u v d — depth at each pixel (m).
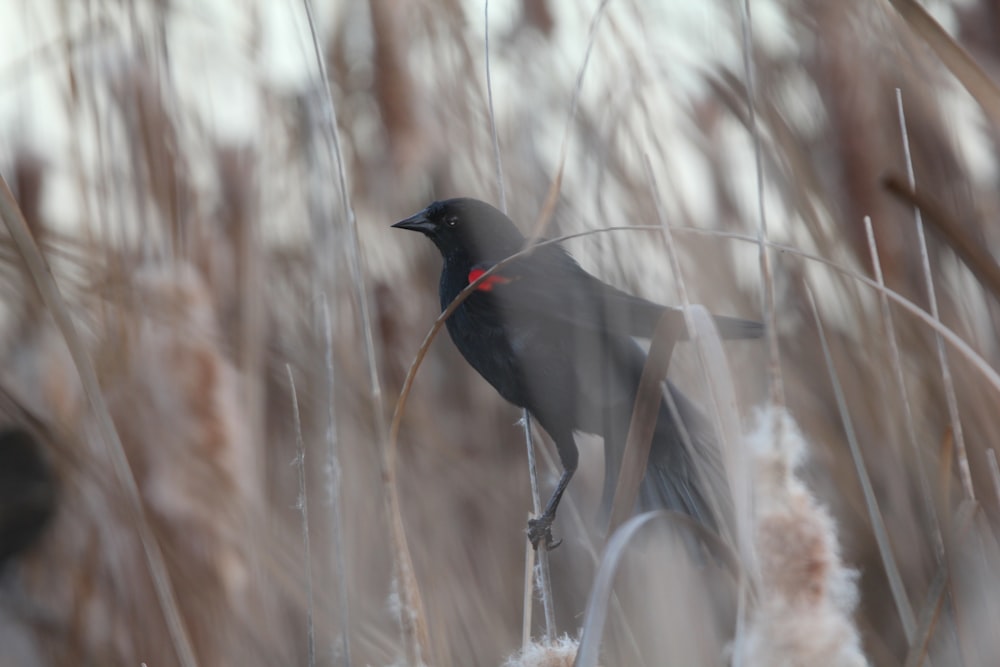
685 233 7.13
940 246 6.66
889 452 6.41
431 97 7.67
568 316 6.81
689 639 5.56
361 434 7.20
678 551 5.66
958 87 7.16
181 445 5.72
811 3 6.98
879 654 6.01
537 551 6.51
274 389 7.08
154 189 6.56
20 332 6.19
